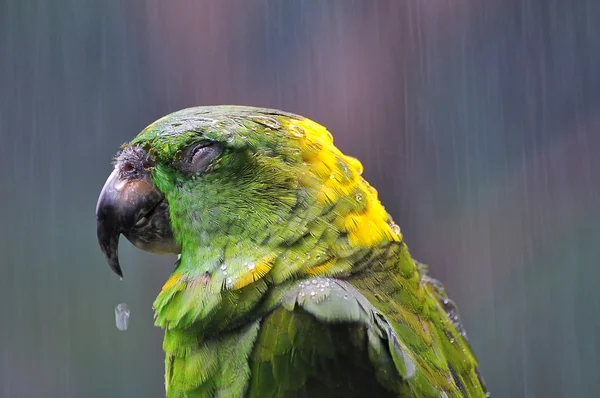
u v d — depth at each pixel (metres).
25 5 12.66
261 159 4.46
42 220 12.19
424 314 4.61
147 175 4.77
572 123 11.99
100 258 11.89
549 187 11.90
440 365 4.43
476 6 12.06
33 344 11.45
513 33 12.09
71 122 12.55
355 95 12.18
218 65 12.33
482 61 12.16
